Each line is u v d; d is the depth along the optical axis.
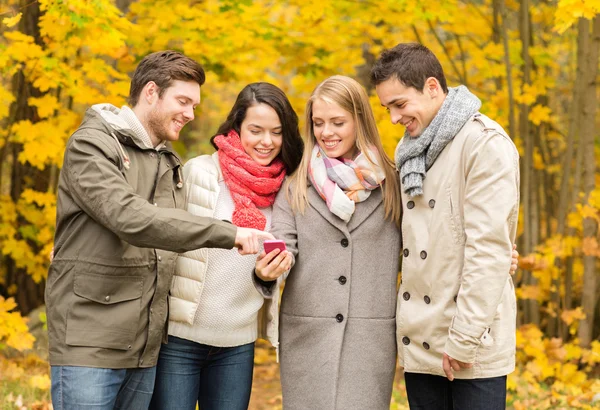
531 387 4.65
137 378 2.59
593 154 5.07
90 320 2.41
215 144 2.94
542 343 4.94
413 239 2.65
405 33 5.88
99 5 4.18
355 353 2.79
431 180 2.60
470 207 2.46
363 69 6.43
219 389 2.89
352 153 2.88
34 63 4.62
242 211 2.81
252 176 2.83
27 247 5.49
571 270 5.26
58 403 2.41
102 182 2.36
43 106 4.88
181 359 2.81
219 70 5.39
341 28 5.43
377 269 2.82
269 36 5.20
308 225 2.81
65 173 2.46
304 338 2.82
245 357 2.91
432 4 5.03
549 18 5.71
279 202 2.88
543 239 5.76
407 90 2.57
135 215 2.33
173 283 2.79
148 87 2.62
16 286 5.92
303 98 5.57
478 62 5.35
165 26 4.97
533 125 5.45
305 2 5.11
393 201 2.82
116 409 2.62
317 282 2.80
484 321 2.41
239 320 2.83
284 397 2.87
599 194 4.91
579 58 5.14
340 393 2.78
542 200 5.94
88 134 2.42
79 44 4.63
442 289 2.57
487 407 2.58
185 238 2.36
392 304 2.83
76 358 2.38
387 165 2.85
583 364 5.22
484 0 5.77
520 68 5.50
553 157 6.09
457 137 2.54
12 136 5.39
